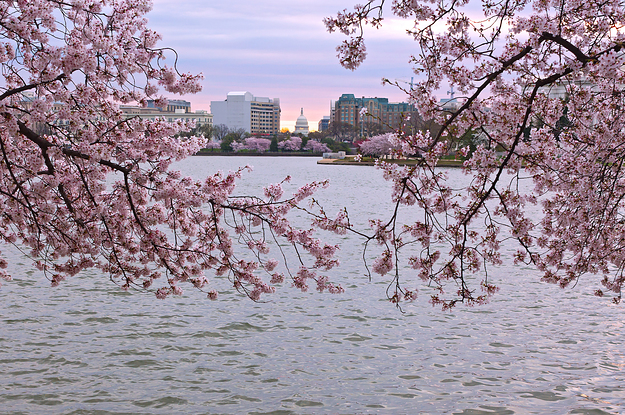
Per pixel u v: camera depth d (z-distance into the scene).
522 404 8.95
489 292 8.49
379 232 7.88
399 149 7.18
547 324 13.09
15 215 8.01
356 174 91.69
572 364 10.62
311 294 15.73
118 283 16.41
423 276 8.30
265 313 13.86
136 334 12.16
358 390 9.48
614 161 7.74
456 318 13.57
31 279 16.75
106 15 7.26
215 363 10.64
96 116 7.36
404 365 10.62
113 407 8.77
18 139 8.30
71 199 8.58
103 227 8.64
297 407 8.86
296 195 8.64
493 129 7.31
